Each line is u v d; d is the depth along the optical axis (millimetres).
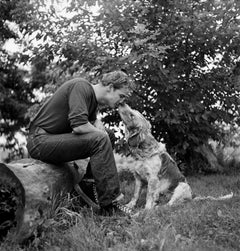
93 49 7012
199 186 5973
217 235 3162
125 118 4285
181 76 7398
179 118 7074
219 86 7422
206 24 6926
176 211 3834
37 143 3713
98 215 3725
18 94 13867
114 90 3842
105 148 3635
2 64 13336
